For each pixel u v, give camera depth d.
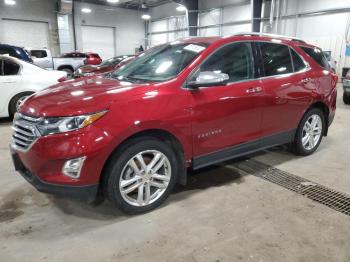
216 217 2.61
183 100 2.64
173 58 3.05
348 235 2.37
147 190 2.63
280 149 4.38
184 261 2.07
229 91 2.95
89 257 2.12
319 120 4.14
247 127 3.19
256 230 2.42
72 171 2.26
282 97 3.44
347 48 13.51
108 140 2.28
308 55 3.87
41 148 2.25
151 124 2.45
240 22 18.20
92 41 24.39
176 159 2.77
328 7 14.02
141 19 26.53
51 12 21.50
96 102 2.32
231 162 3.88
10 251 2.17
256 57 3.26
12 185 3.19
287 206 2.80
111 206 2.79
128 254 2.14
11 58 5.98
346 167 3.77
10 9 19.92
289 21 15.78
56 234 2.37
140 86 2.58
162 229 2.44
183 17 22.53
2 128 5.59
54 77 6.34
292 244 2.25
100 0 23.75
